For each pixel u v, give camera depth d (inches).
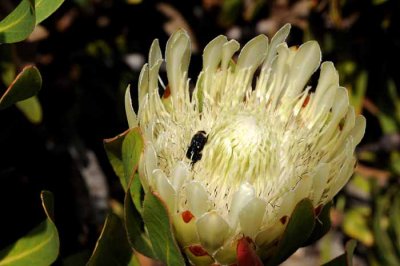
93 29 20.2
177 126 14.8
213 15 20.8
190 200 13.7
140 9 20.4
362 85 21.6
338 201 23.0
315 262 25.3
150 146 13.7
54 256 14.4
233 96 15.1
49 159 18.6
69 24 19.9
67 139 19.9
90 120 20.8
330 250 23.2
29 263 14.5
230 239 13.8
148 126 14.2
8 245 15.4
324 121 14.9
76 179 19.2
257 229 13.7
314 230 14.4
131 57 21.0
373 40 21.5
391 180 22.8
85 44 20.3
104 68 20.7
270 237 13.9
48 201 14.0
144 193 14.3
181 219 13.8
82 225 18.9
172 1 20.7
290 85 15.2
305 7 21.0
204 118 15.0
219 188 14.4
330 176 14.4
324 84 14.9
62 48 20.0
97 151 21.1
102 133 21.0
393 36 21.6
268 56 15.2
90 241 19.2
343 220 23.0
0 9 18.6
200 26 20.9
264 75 15.2
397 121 22.7
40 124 18.8
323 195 14.3
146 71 14.1
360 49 21.5
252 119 14.5
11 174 16.8
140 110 14.1
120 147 14.3
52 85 20.0
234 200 13.7
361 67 21.6
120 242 14.5
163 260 14.0
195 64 21.0
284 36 15.1
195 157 14.4
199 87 15.0
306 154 14.8
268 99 15.2
